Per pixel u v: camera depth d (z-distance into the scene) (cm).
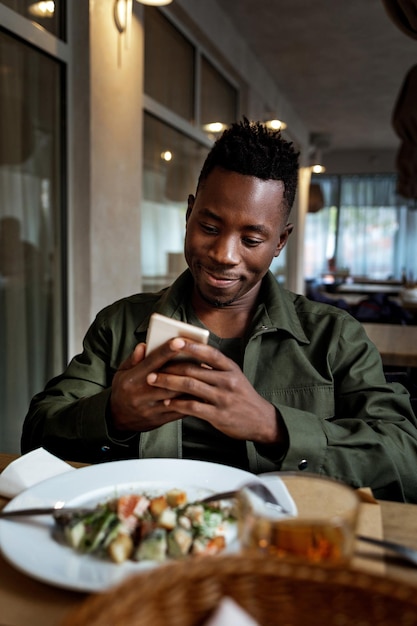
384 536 60
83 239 254
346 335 106
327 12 421
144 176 330
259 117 551
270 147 90
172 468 74
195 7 360
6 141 218
